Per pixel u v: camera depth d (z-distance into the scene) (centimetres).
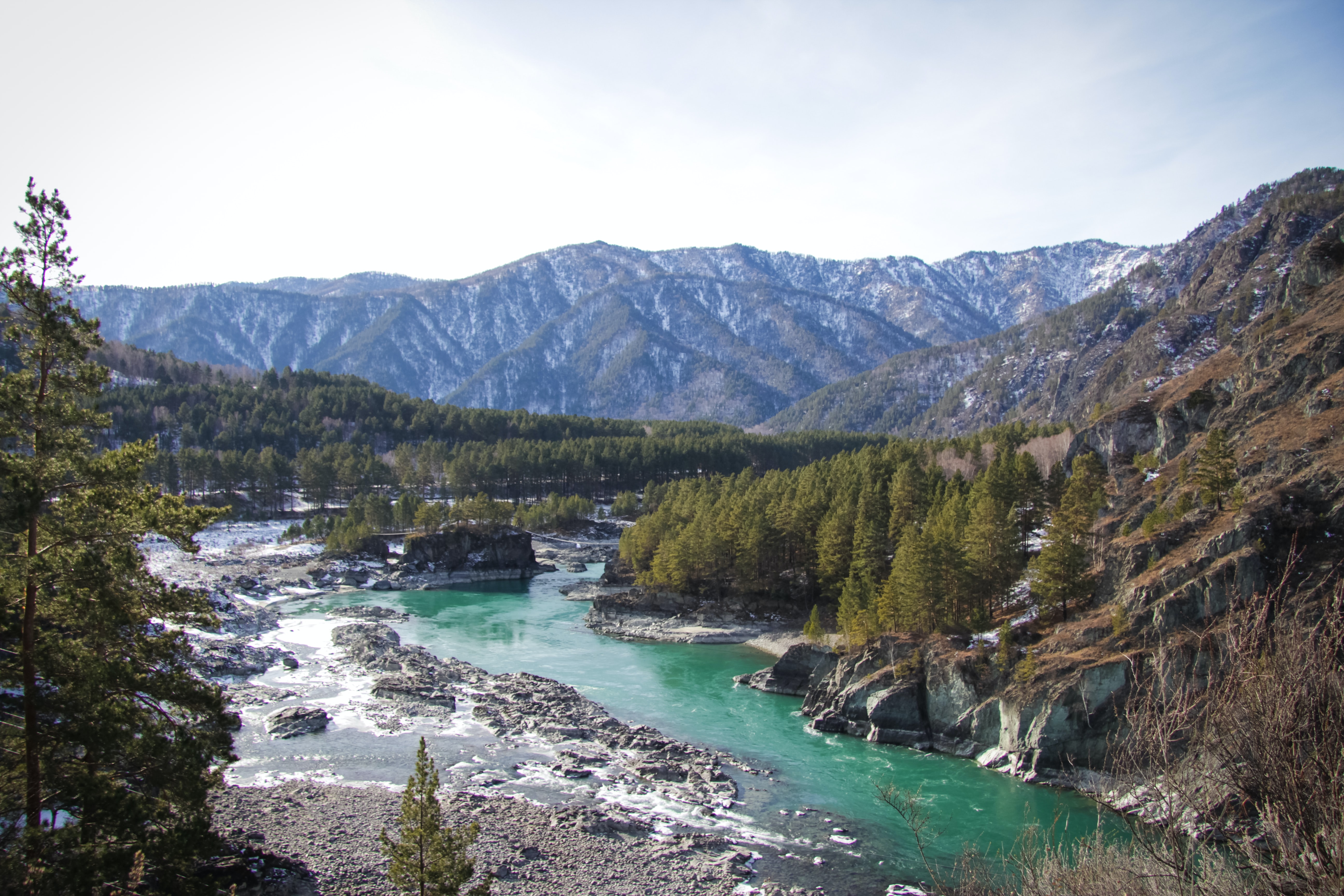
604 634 12050
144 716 2955
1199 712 1747
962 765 6975
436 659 9800
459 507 19350
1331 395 8056
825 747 7369
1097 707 6412
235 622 11244
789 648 9756
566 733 7319
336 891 4278
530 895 4541
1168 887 1733
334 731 7150
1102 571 8019
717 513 14312
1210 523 7538
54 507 2975
